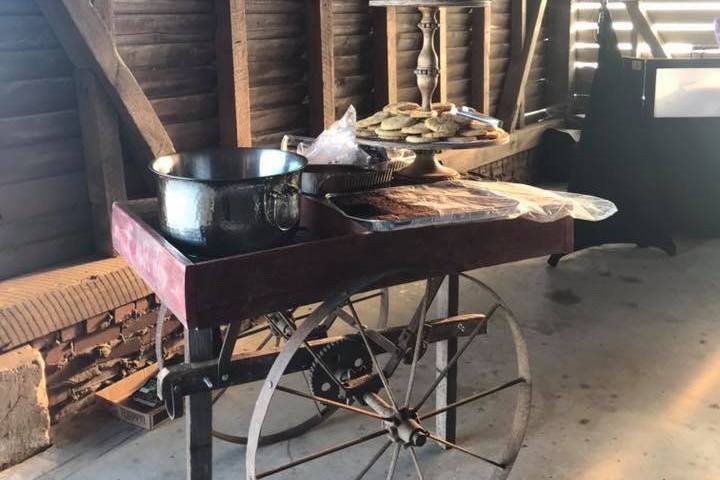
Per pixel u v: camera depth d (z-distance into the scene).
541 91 6.30
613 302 3.82
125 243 2.12
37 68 2.70
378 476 2.43
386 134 2.40
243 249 1.80
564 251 2.25
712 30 5.89
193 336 2.03
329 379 2.21
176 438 2.62
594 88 4.29
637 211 4.39
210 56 3.27
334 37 3.96
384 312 3.13
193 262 1.72
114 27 2.79
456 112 2.63
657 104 4.50
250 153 2.11
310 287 1.86
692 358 3.21
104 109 2.82
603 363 3.16
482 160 5.16
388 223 1.93
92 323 2.74
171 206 1.80
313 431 2.69
